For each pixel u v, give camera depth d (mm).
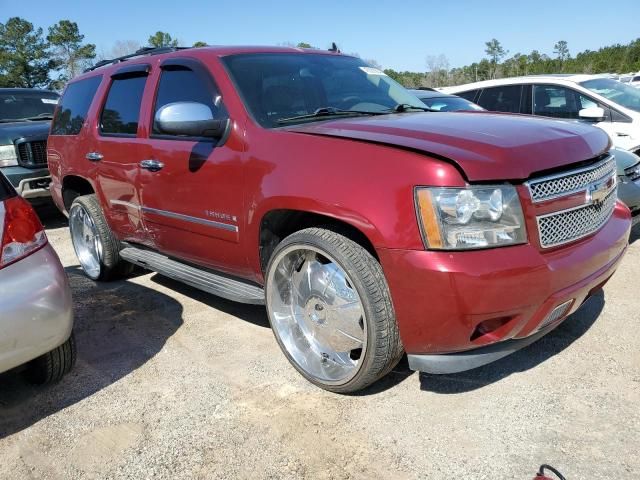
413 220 2441
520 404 2820
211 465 2521
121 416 2947
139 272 5492
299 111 3496
